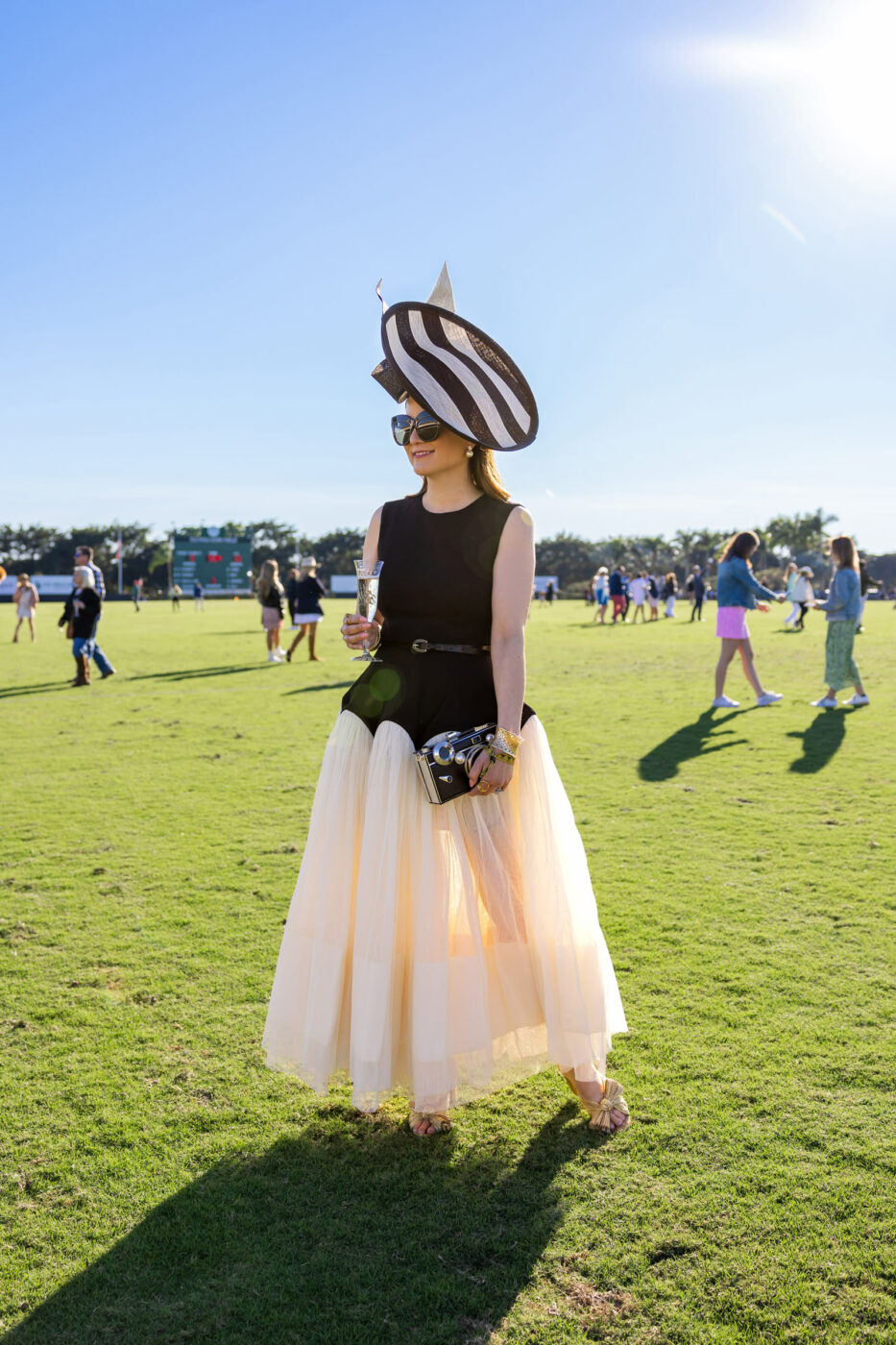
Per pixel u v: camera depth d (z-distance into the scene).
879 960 3.53
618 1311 1.84
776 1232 2.06
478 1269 1.96
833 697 10.24
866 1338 1.76
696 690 12.05
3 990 3.38
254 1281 1.94
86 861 4.98
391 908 2.29
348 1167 2.34
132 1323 1.83
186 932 3.93
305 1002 2.46
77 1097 2.66
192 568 67.69
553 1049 2.41
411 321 2.39
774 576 85.88
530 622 30.75
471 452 2.54
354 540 96.19
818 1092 2.62
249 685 13.01
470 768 2.30
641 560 98.06
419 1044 2.29
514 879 2.48
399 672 2.47
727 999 3.21
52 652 19.20
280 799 6.40
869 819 5.61
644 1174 2.28
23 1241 2.07
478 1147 2.42
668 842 5.19
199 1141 2.45
